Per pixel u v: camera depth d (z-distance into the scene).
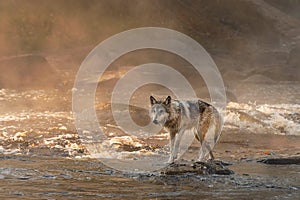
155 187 16.03
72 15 80.25
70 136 25.59
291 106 40.19
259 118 32.47
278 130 29.86
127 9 85.19
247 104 41.62
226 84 57.12
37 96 44.50
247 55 78.44
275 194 15.48
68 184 16.02
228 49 85.38
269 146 25.55
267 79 61.62
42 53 70.06
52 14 79.12
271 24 96.88
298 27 100.06
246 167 19.70
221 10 95.19
